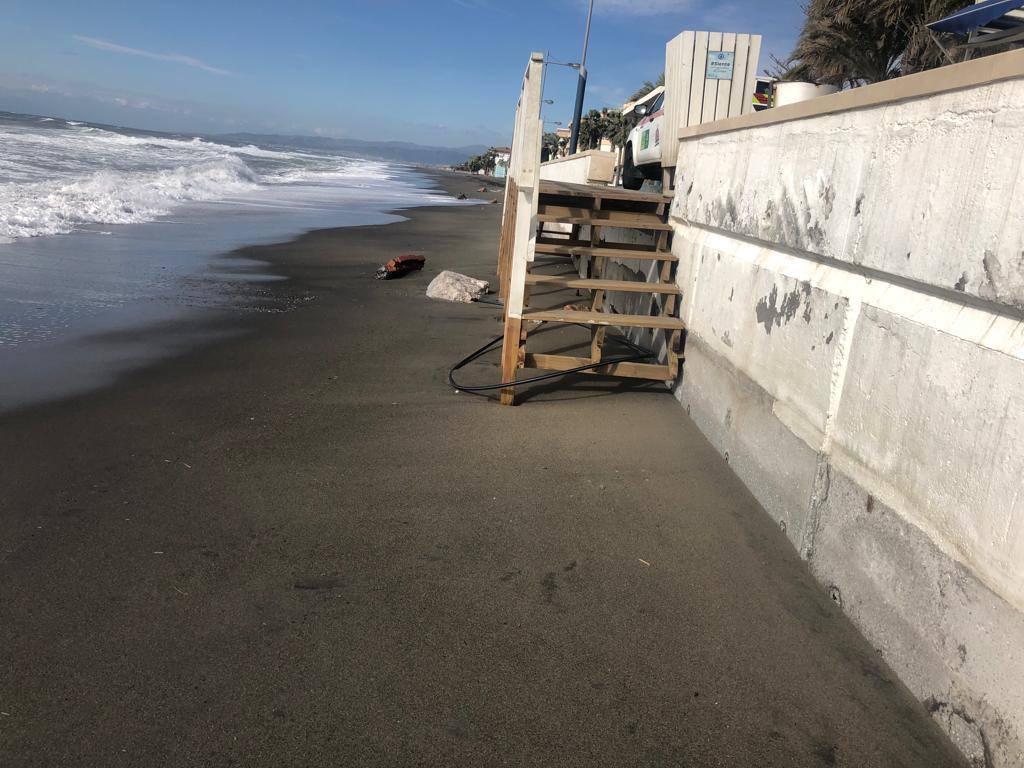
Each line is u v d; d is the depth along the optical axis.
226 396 5.03
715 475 4.12
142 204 16.27
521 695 2.35
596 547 3.30
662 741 2.19
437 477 3.93
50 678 2.27
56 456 3.86
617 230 8.03
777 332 3.60
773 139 3.81
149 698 2.22
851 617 2.79
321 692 2.29
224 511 3.41
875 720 2.30
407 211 23.69
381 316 7.99
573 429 4.78
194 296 8.20
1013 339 1.98
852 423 2.82
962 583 2.14
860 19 13.14
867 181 2.80
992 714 1.99
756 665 2.55
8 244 10.05
